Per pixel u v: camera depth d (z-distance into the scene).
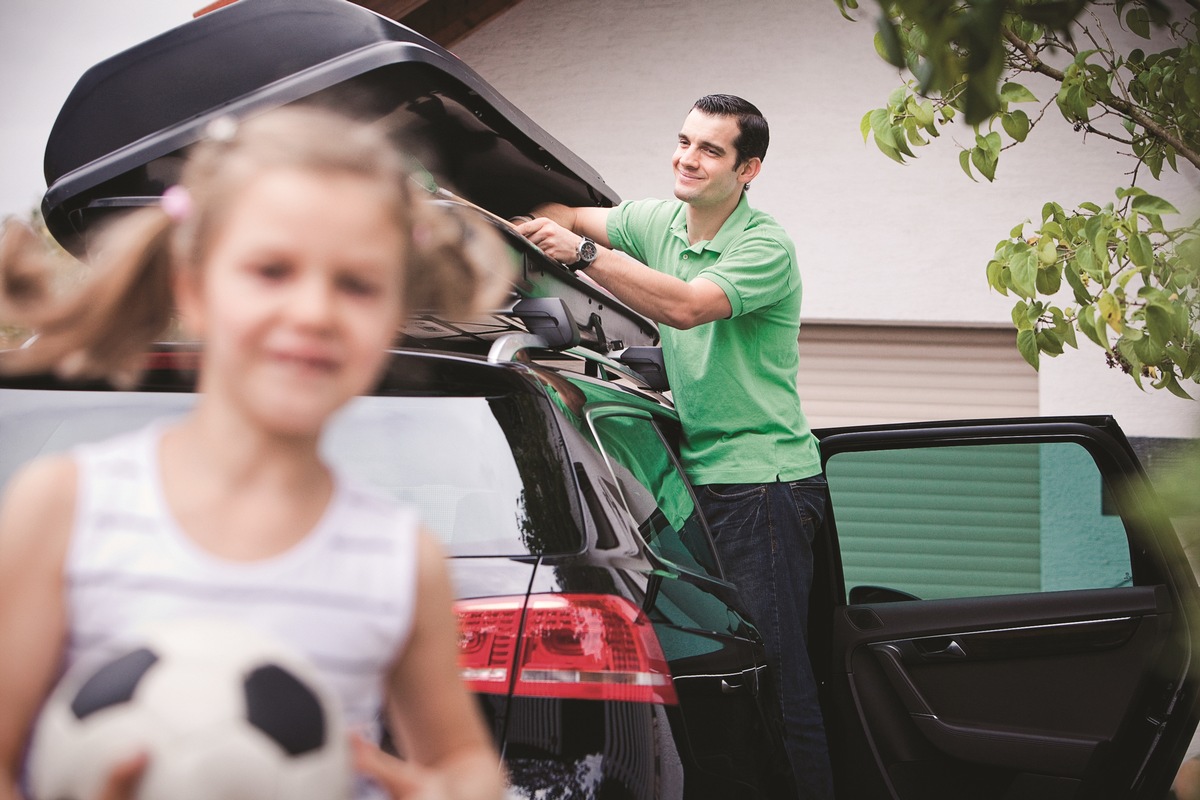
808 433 3.94
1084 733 3.86
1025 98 3.02
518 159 3.59
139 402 2.42
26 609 1.02
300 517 1.06
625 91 7.82
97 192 2.96
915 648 3.95
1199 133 2.81
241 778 0.97
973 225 7.59
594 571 2.12
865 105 7.67
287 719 0.99
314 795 0.99
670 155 7.79
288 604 1.04
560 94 7.86
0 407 2.45
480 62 7.93
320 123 1.07
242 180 1.02
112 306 1.18
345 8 2.90
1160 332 2.42
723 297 3.62
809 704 3.60
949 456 6.62
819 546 4.02
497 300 1.22
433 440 2.23
